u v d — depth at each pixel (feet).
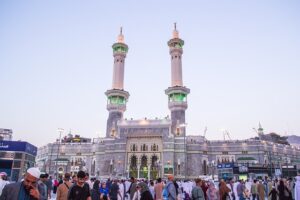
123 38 411.54
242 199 94.22
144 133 326.85
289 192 78.69
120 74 388.16
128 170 315.37
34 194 23.63
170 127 326.24
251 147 344.08
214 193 62.54
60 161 368.07
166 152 316.19
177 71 378.32
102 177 308.40
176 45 388.57
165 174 306.35
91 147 372.17
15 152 104.88
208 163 339.77
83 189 33.01
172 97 367.25
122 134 330.95
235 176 214.69
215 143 351.87
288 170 235.20
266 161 339.57
